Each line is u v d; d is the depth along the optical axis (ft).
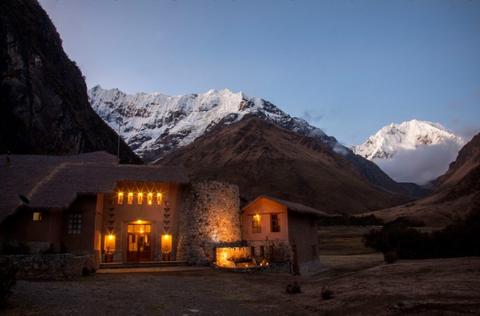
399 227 114.42
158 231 111.34
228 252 107.14
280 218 119.24
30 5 253.24
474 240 92.12
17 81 190.39
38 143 188.03
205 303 55.21
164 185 114.42
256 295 63.62
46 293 54.54
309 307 51.29
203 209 113.09
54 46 264.31
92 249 94.68
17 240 84.74
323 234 235.20
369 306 46.19
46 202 86.53
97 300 52.70
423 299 45.06
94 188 96.73
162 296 59.47
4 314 41.47
